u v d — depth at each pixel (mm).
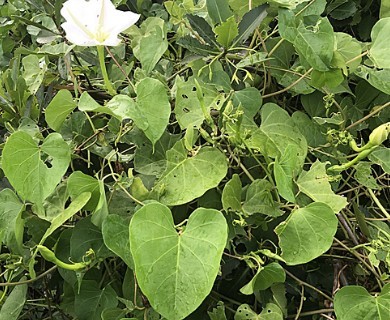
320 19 553
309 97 625
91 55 641
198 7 690
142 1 783
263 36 634
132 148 580
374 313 482
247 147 526
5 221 537
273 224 563
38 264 604
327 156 598
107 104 503
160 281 412
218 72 567
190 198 505
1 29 745
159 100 505
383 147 599
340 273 581
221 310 529
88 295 545
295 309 598
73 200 493
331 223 478
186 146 524
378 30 582
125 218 510
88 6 499
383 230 565
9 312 561
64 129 591
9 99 616
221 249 415
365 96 645
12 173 473
